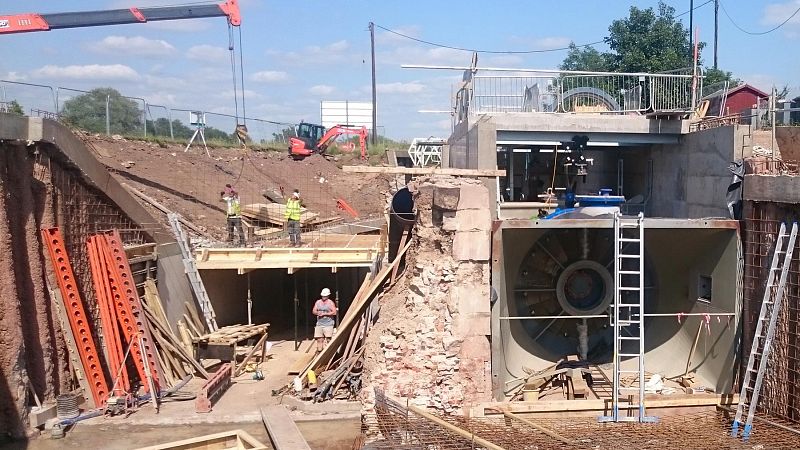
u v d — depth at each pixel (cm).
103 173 1323
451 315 1104
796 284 1040
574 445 959
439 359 1103
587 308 1364
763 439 983
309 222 2297
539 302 1384
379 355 1109
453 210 1093
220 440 991
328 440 1096
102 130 2786
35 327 1124
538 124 1588
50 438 1080
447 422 1031
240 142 3294
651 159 1748
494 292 1123
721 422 1074
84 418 1141
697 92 1803
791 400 1045
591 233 1360
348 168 1148
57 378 1171
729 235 1170
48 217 1158
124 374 1254
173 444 958
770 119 1484
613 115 1617
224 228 2177
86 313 1263
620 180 1922
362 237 1952
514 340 1348
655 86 1761
